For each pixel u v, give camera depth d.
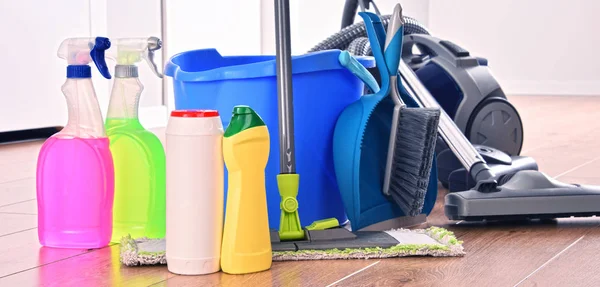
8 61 2.63
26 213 1.49
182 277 1.01
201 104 1.27
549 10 5.62
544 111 4.14
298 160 1.28
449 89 1.89
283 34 1.16
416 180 1.29
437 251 1.12
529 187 1.32
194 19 3.26
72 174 1.18
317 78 1.29
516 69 5.77
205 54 1.47
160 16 3.11
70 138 1.18
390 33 1.29
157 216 1.23
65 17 2.80
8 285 0.98
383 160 1.36
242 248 1.02
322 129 1.31
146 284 0.98
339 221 1.39
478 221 1.40
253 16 3.57
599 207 1.32
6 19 2.61
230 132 1.01
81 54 1.18
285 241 1.13
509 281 1.00
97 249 1.18
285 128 1.15
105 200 1.18
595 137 2.90
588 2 5.50
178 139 1.01
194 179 1.01
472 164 1.40
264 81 1.24
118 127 1.24
